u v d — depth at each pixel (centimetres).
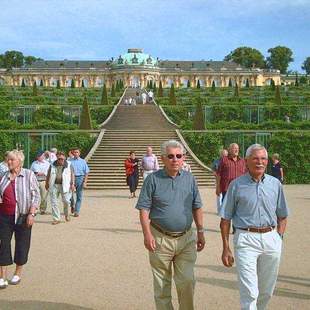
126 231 1565
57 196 1720
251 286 690
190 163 3434
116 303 866
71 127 4459
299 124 4459
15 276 991
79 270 1088
